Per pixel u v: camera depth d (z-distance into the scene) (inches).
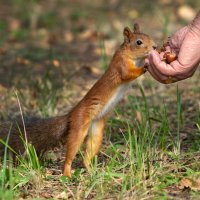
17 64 705.6
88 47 783.7
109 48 756.6
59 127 402.9
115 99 409.1
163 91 579.5
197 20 370.0
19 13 970.1
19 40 829.8
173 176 362.9
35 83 588.1
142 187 343.6
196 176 362.3
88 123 394.6
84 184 359.6
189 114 508.1
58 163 414.9
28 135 411.5
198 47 371.2
